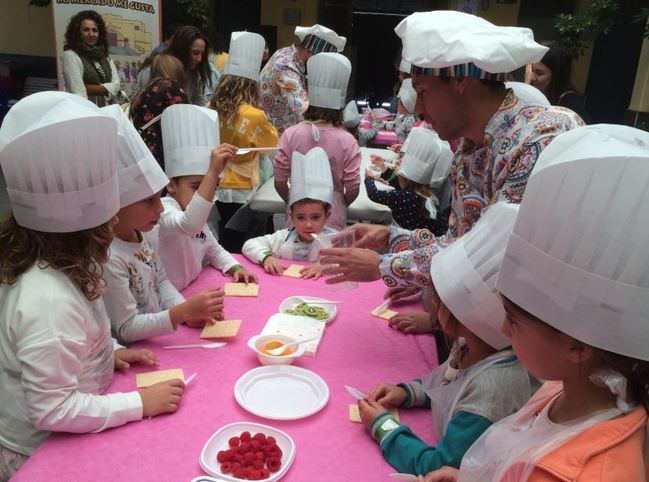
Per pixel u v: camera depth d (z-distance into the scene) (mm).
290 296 1918
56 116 1068
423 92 1434
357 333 1675
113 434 1142
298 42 3906
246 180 3328
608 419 699
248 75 3271
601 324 687
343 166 2879
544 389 929
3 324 1141
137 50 5051
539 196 725
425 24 1379
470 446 1001
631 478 646
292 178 2389
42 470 1028
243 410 1248
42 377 1083
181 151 1971
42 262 1138
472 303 1070
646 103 5445
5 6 7324
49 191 1090
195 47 3744
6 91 7250
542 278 730
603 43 6777
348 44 8172
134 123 2896
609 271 667
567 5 7637
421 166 3092
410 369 1476
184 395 1292
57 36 4754
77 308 1148
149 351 1438
